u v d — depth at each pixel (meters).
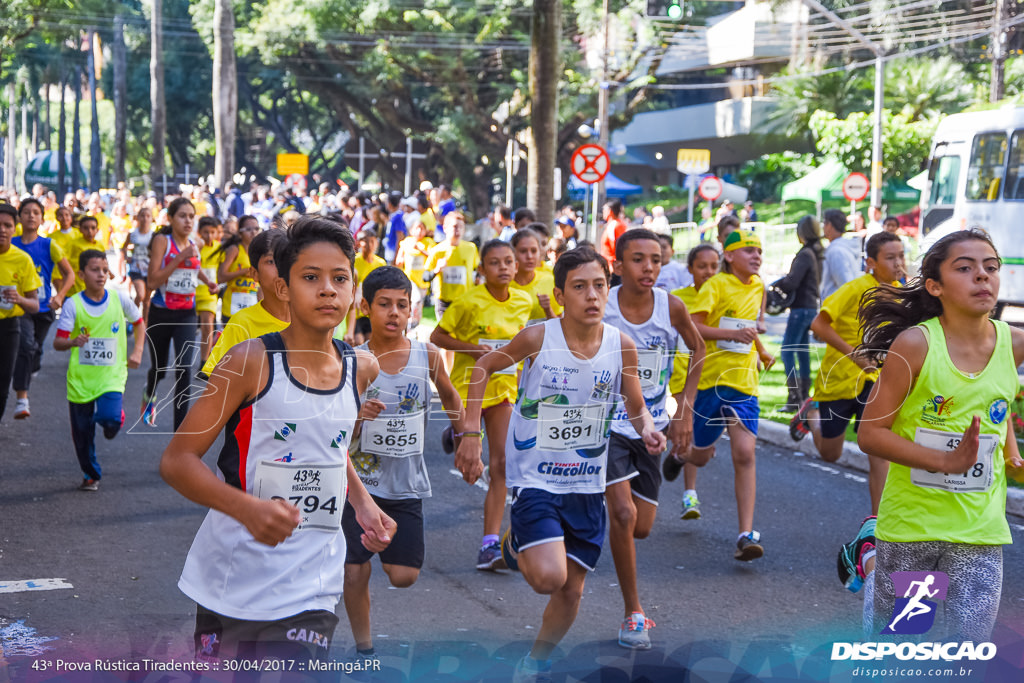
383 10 45.66
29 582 6.64
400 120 52.53
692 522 8.84
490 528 7.35
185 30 72.94
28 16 46.75
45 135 105.38
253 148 86.12
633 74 47.28
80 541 7.60
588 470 5.19
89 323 8.81
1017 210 23.06
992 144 23.86
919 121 45.78
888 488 4.52
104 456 10.34
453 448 8.48
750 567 7.60
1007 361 4.41
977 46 45.25
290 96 79.12
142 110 78.81
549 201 20.75
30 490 9.00
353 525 5.26
